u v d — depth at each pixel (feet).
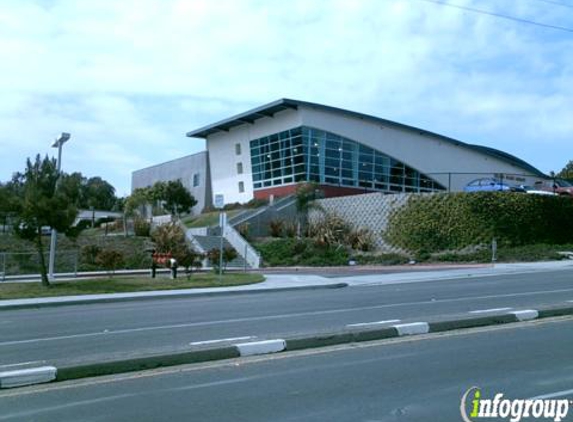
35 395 23.02
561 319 39.11
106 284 72.90
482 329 35.86
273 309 49.26
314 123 160.56
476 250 110.93
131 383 24.58
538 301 48.01
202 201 199.62
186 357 28.12
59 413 20.63
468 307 45.80
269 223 135.85
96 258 87.61
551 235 116.47
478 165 188.65
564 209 118.93
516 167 197.57
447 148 183.11
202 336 35.58
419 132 177.06
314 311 46.78
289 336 32.63
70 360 27.76
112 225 152.46
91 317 47.91
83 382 24.88
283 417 19.71
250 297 62.75
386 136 172.24
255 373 25.91
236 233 124.98
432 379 24.36
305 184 142.51
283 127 165.99
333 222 127.34
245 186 182.80
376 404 21.03
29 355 31.17
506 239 111.86
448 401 21.33
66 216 71.51
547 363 26.94
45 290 67.82
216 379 25.00
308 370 26.27
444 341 32.35
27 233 71.15
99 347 33.04
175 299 63.77
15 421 19.80
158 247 106.11
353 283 76.13
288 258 116.06
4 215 71.97
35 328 41.86
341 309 47.55
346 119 165.89
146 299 63.72
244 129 182.70
